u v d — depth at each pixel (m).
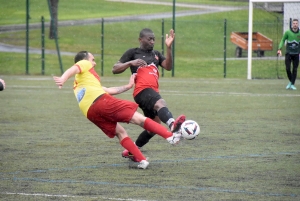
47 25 93.25
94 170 16.97
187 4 124.69
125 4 122.12
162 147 21.06
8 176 16.12
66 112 32.47
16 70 70.56
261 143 21.78
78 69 16.56
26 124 27.52
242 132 24.69
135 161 18.11
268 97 41.22
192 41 94.75
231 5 123.75
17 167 17.41
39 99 40.06
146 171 16.81
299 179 15.62
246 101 38.47
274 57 78.12
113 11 116.44
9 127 26.48
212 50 90.88
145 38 18.98
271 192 14.14
